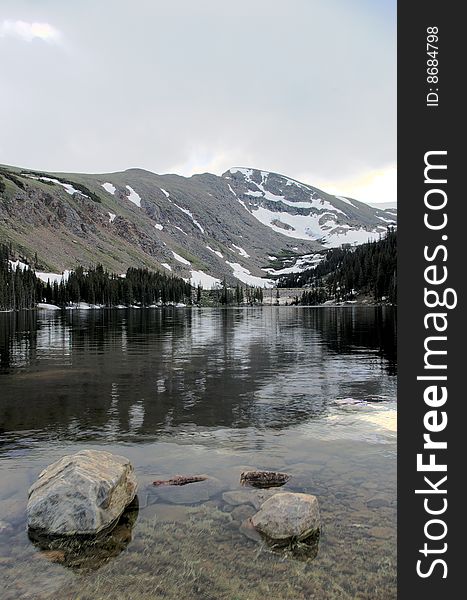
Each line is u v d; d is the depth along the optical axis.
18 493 8.78
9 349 32.84
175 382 20.19
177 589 5.98
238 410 15.28
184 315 105.69
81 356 29.00
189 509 8.13
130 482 8.61
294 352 31.17
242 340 40.41
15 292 134.25
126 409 15.44
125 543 7.06
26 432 12.84
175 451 11.25
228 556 6.72
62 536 7.20
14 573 6.31
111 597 5.83
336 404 16.05
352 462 10.38
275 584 6.10
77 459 8.51
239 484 9.17
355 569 6.45
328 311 120.12
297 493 7.95
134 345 35.97
